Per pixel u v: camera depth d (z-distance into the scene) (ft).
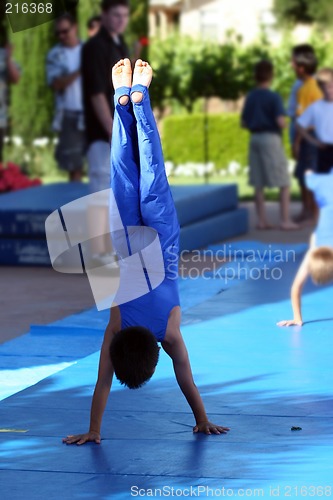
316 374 36.60
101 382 29.35
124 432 30.17
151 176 29.17
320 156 74.79
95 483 25.95
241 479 26.09
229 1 158.61
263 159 75.97
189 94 101.71
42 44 101.35
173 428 30.55
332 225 43.86
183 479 26.13
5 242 62.34
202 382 35.70
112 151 29.78
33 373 37.55
